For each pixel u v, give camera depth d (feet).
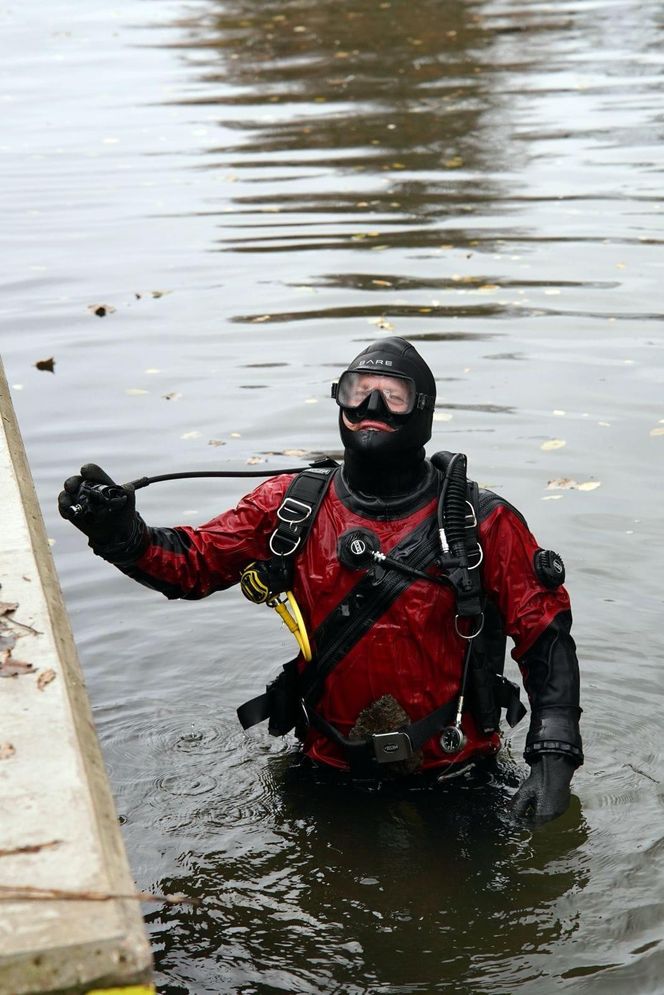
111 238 32.45
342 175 37.29
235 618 16.52
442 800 12.60
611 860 11.69
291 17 64.13
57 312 27.68
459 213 33.17
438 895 11.25
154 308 27.63
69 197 36.22
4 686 8.91
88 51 57.93
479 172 36.83
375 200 34.63
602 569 17.08
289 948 10.63
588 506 18.72
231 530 12.94
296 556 12.64
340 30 60.39
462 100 45.88
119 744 13.88
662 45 53.36
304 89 49.03
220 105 46.96
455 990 10.11
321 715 12.82
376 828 12.18
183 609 16.72
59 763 8.13
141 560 12.54
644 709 14.34
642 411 21.76
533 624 12.32
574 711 12.16
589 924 10.83
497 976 10.25
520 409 21.99
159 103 47.65
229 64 54.08
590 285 27.71
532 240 30.78
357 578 12.30
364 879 11.46
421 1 66.69
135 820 12.46
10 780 7.98
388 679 12.36
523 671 12.53
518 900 11.15
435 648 12.37
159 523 18.57
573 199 33.81
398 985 10.18
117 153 40.86
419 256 30.04
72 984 6.73
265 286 28.55
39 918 6.89
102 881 7.14
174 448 21.13
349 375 12.37
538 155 38.24
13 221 34.19
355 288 28.12
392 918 10.96
